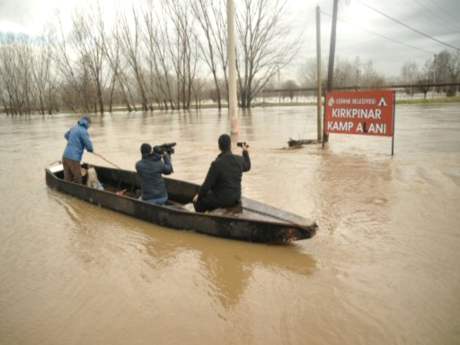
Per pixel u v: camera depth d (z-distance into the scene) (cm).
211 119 2677
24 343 344
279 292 410
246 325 358
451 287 404
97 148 1480
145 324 364
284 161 1061
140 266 480
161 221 597
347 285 416
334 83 5075
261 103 4500
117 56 4122
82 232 597
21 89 4756
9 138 2019
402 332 338
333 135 1578
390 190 747
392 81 6744
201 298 405
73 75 4384
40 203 753
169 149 655
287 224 490
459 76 4709
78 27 4088
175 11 3766
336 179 845
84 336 350
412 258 468
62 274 467
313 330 347
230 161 552
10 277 464
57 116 4156
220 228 539
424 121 1955
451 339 327
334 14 1325
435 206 647
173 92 4597
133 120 2878
